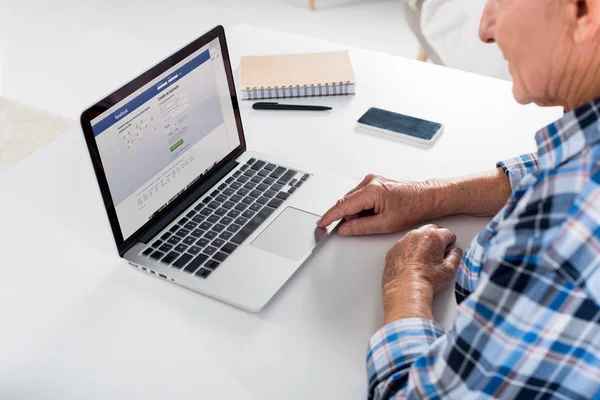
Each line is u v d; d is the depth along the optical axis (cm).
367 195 97
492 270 57
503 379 60
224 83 106
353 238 98
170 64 95
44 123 263
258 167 111
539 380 59
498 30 60
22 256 95
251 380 77
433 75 139
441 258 90
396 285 85
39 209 105
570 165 54
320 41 154
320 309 86
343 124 125
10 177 112
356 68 142
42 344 82
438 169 112
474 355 60
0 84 288
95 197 107
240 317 85
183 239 96
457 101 130
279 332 83
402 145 118
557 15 54
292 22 327
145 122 93
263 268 91
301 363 79
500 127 122
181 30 323
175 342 82
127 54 305
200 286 88
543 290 55
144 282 91
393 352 72
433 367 64
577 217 52
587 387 58
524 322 56
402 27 319
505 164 100
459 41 235
